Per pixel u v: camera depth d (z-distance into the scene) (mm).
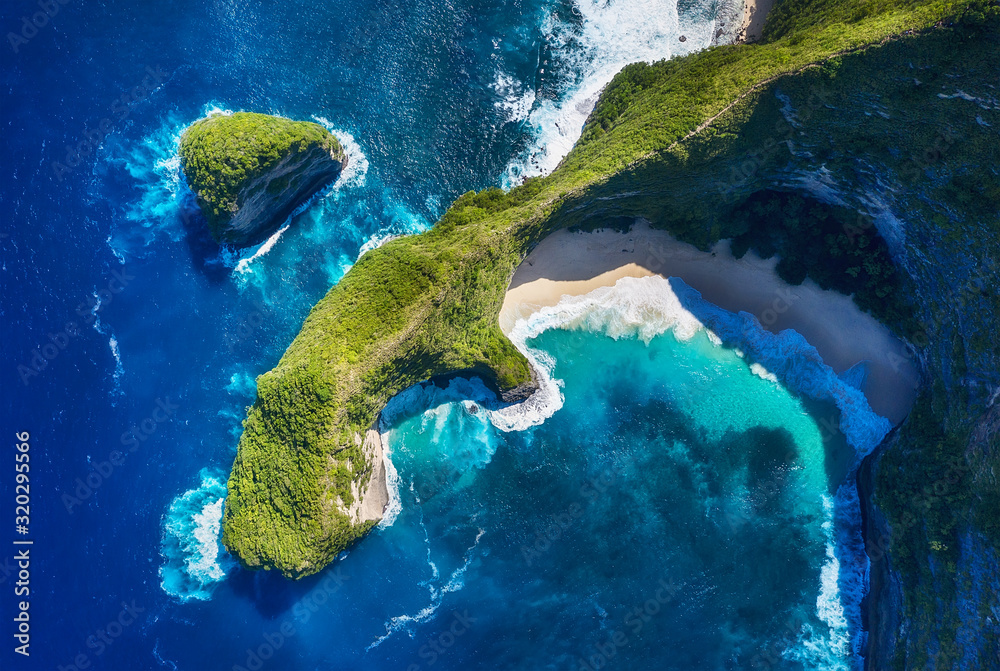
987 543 52062
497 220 58219
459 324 59156
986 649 52250
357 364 54844
